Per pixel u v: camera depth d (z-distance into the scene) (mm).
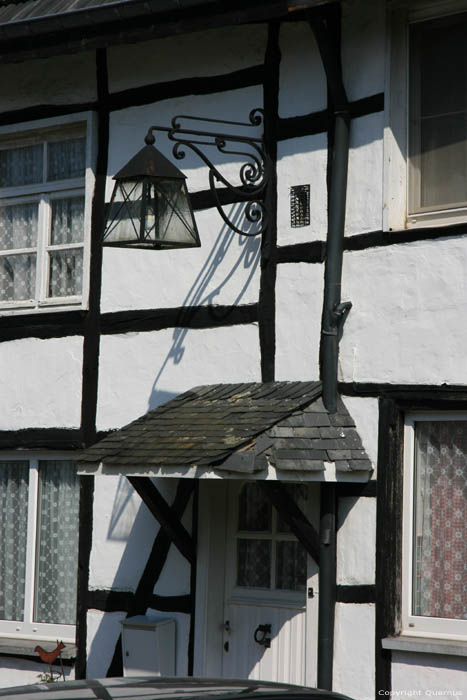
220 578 14469
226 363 14469
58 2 15977
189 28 13891
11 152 17188
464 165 13297
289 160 14133
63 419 15812
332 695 7715
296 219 14016
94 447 13641
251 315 14297
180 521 14430
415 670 12500
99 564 15258
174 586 14539
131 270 15492
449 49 13469
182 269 15047
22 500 16469
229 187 13734
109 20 14359
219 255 14734
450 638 12508
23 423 16156
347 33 13773
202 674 14148
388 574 12789
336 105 13586
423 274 12914
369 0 13594
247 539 14484
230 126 14797
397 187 13422
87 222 15930
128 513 15125
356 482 12992
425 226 13398
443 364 12664
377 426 13031
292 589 14055
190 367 14789
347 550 13086
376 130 13430
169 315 15062
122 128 15828
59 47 15047
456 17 13422
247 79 14672
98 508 15391
